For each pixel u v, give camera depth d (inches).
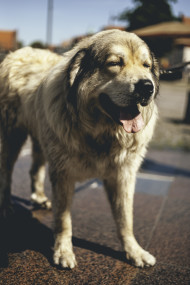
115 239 118.9
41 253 107.0
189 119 414.9
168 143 294.7
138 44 101.4
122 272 98.7
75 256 106.1
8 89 134.9
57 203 107.5
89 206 147.9
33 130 129.0
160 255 109.3
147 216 140.2
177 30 334.0
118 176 108.2
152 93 94.9
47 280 92.4
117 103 96.7
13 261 101.1
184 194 169.6
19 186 169.8
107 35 101.5
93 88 98.9
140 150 109.2
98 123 101.0
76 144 100.8
